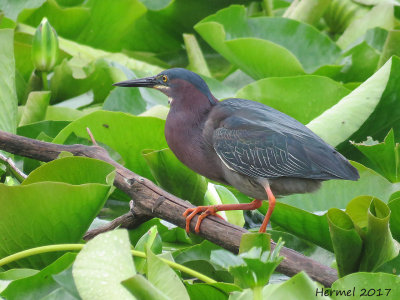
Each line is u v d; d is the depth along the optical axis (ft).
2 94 32.65
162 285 20.53
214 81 41.19
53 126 34.14
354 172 27.07
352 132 32.07
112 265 19.95
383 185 30.14
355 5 49.98
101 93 40.50
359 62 41.93
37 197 23.66
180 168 30.22
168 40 50.75
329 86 36.09
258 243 19.80
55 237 24.68
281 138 27.68
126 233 20.35
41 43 38.52
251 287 19.04
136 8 47.50
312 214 26.63
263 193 28.48
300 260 24.48
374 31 44.68
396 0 47.93
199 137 29.27
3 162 30.68
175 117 29.66
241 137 28.04
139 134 32.17
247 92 36.73
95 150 27.96
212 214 26.37
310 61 44.86
